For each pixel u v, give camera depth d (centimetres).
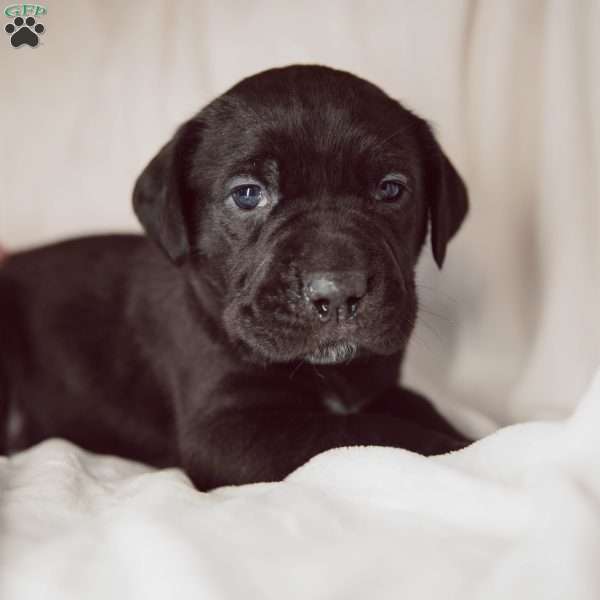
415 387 49
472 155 51
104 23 55
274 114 37
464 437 40
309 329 34
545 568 23
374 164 37
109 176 56
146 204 39
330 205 36
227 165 37
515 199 50
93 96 56
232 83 54
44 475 31
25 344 46
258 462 35
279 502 27
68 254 47
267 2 54
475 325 51
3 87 55
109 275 45
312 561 24
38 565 24
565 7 45
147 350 43
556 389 45
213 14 55
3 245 56
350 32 53
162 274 43
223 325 38
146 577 23
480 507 26
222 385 38
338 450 30
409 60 52
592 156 45
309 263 33
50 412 45
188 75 55
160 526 25
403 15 52
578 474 26
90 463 36
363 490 28
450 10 50
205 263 39
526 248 49
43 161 56
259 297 35
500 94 50
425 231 41
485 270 50
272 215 37
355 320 33
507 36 49
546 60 47
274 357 35
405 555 25
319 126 36
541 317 47
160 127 55
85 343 45
